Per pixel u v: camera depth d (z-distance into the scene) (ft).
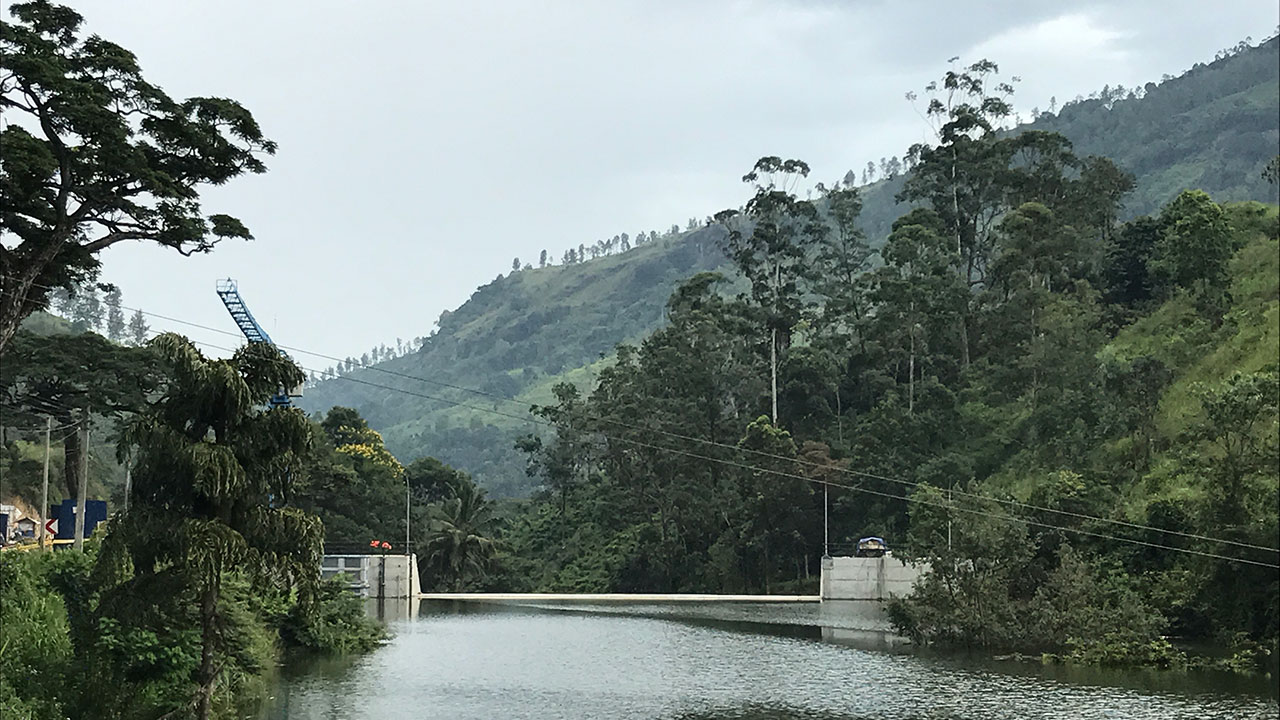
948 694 194.39
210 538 112.16
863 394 513.04
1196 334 404.16
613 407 529.86
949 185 562.66
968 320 501.97
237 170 192.54
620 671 223.92
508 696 191.52
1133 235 478.59
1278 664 218.59
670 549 487.20
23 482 397.19
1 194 172.96
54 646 135.54
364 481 498.69
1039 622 252.01
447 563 495.00
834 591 413.18
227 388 116.37
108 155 172.35
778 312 539.29
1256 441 269.85
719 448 488.85
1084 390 402.52
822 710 180.24
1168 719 170.71
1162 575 264.11
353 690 194.08
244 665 175.94
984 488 303.89
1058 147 537.65
